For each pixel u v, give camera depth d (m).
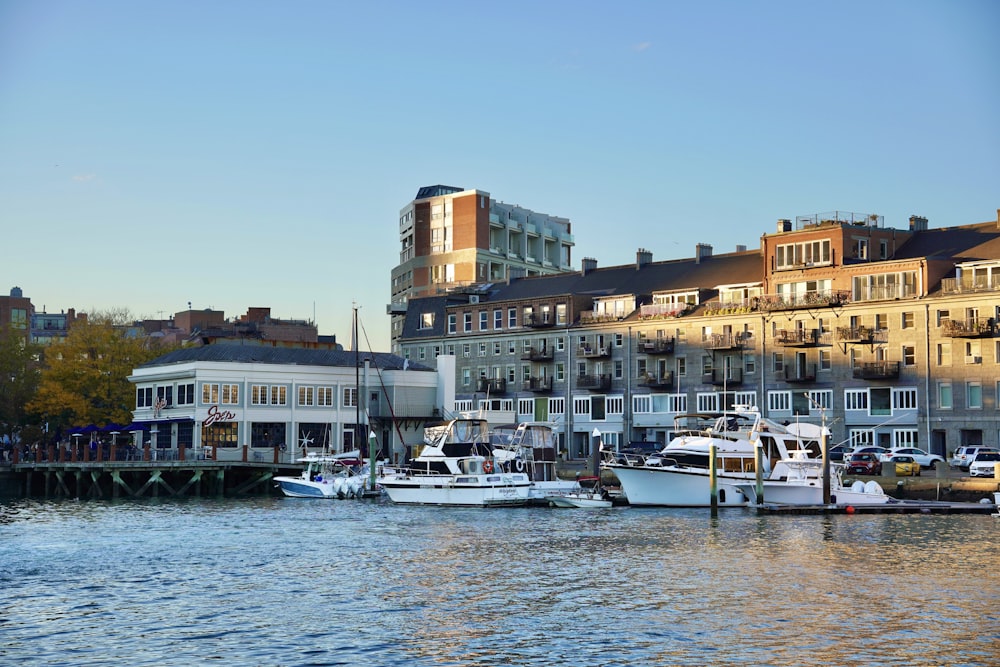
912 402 103.19
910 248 111.00
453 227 179.88
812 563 47.38
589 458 115.19
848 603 38.53
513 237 187.50
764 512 68.81
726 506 72.50
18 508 79.44
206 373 102.69
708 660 31.42
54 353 125.44
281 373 105.88
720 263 123.81
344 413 108.69
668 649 32.50
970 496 74.06
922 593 40.28
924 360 102.50
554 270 193.75
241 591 41.72
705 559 48.81
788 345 109.94
